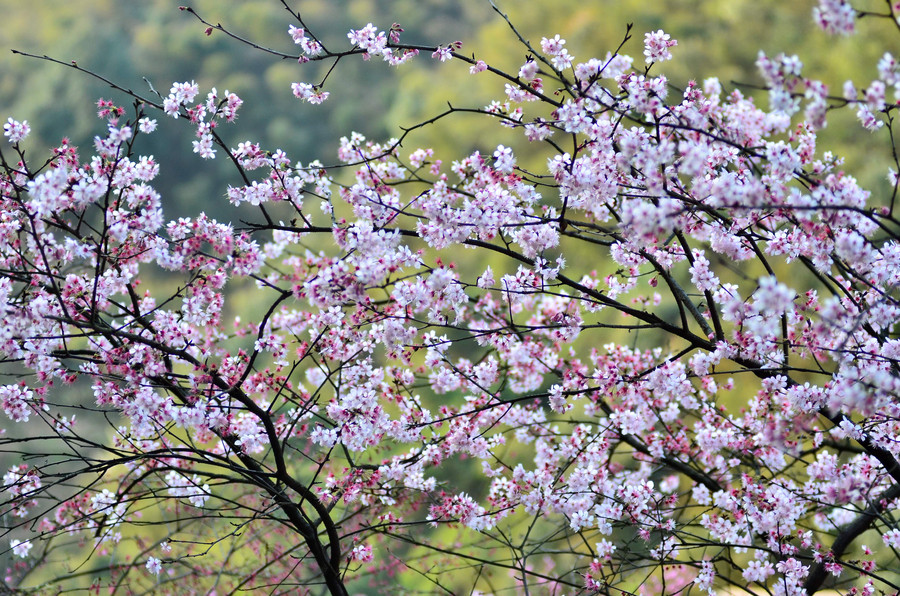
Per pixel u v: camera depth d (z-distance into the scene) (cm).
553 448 584
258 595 751
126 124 435
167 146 2662
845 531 564
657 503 555
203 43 2975
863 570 497
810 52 1562
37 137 2705
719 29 1739
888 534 510
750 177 440
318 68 2861
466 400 595
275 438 481
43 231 444
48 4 3111
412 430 525
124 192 461
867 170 1362
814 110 321
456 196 462
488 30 2167
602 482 563
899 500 536
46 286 448
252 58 2998
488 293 591
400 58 472
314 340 499
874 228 429
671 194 427
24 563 724
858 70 1435
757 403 563
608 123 439
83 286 464
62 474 450
